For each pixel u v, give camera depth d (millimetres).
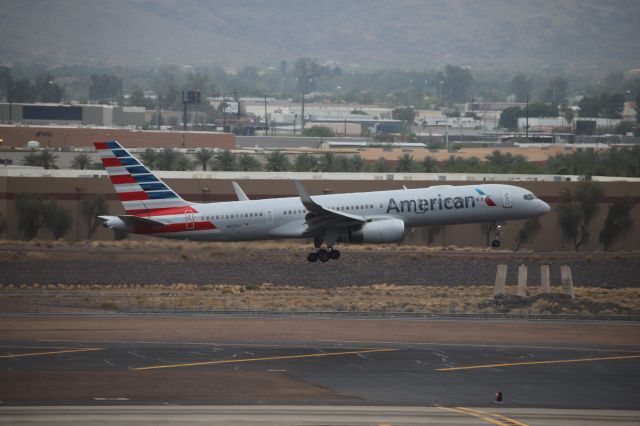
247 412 134875
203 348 176375
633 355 177125
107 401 140125
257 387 149375
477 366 165625
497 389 150875
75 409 135500
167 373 157250
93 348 175500
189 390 147000
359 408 138125
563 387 152875
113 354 170625
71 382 150875
